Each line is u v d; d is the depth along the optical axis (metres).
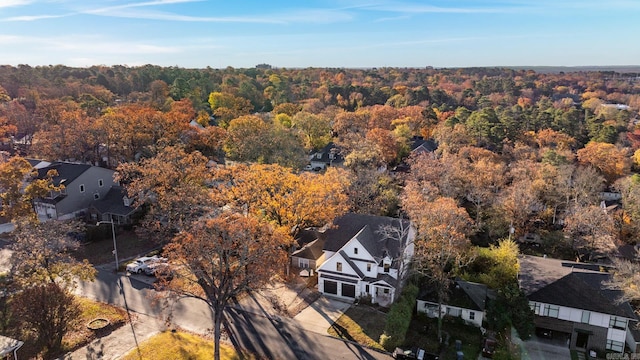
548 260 44.34
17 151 85.50
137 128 74.81
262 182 46.62
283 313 38.53
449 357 34.34
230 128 81.44
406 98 156.00
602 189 70.00
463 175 63.25
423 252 40.44
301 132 95.19
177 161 55.03
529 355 35.66
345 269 41.41
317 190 46.41
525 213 57.03
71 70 186.50
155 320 36.75
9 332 34.00
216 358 30.03
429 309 40.25
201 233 31.39
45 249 36.12
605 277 39.12
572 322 37.19
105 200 61.75
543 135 92.75
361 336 35.38
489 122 95.00
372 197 60.06
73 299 34.72
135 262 46.06
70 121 75.31
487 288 42.34
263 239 32.00
